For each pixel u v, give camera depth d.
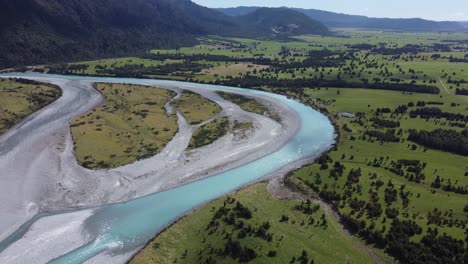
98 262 78.69
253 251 78.94
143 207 98.31
